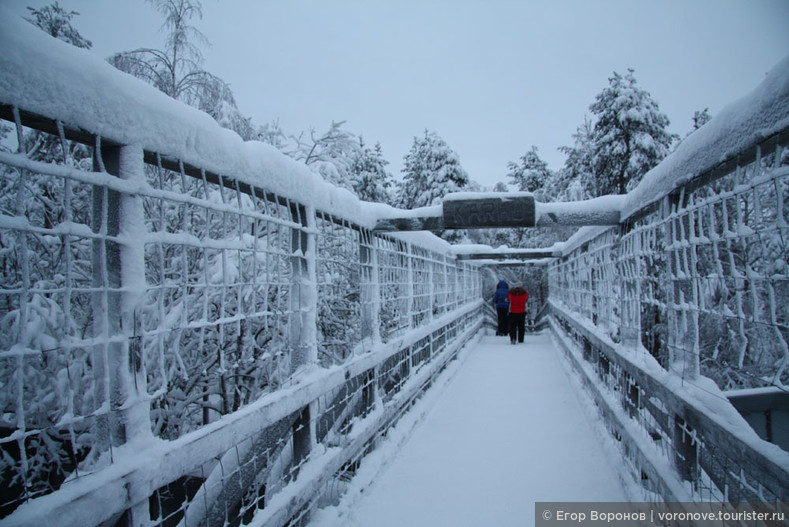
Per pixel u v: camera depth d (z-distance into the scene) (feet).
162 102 4.60
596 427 13.07
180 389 9.21
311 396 7.39
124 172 4.17
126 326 4.10
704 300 6.17
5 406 6.75
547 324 45.47
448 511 9.17
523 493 9.86
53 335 7.48
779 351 8.16
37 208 8.75
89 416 3.71
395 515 9.04
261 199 6.98
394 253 14.01
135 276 4.16
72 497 3.39
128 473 3.85
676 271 6.92
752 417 8.46
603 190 51.80
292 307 7.52
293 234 7.82
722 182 10.66
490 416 15.56
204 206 5.01
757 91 4.39
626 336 11.11
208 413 10.69
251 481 7.13
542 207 11.37
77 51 3.79
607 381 14.06
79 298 8.68
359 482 9.90
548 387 19.54
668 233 7.18
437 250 21.01
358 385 10.87
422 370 16.99
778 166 4.37
